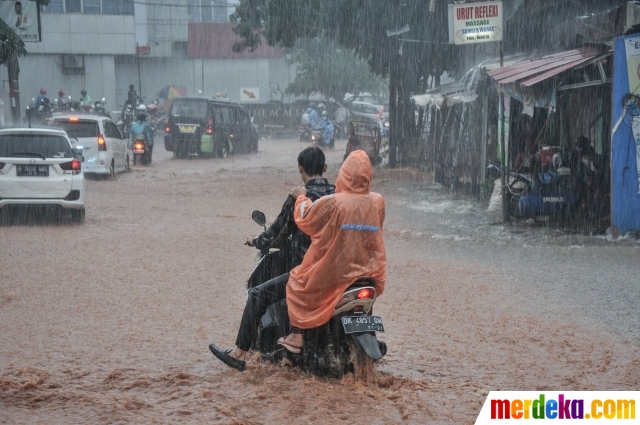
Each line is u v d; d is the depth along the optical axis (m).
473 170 21.95
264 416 5.57
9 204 16.12
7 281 10.76
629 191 14.53
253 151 41.81
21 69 53.56
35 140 16.38
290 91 59.41
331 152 44.12
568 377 6.78
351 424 5.46
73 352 7.41
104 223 16.92
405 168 29.61
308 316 6.17
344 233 5.99
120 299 9.81
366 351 5.80
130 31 54.44
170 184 25.97
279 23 29.28
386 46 29.52
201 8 64.88
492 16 18.20
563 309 9.45
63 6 53.28
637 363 7.18
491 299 10.01
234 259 12.79
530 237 15.16
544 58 17.23
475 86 19.80
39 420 5.33
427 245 14.33
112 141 27.78
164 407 5.69
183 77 61.59
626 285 10.73
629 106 14.27
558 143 18.30
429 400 6.02
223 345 7.74
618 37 14.19
